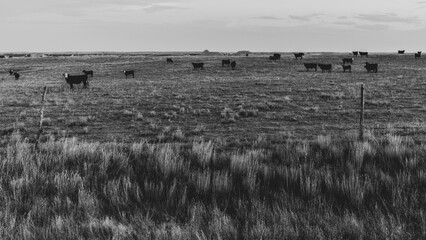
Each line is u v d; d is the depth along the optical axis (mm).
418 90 34469
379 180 7461
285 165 8828
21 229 5547
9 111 25750
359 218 5789
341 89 36031
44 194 7121
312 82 44156
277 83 43312
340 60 91188
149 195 7012
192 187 7395
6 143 15422
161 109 25984
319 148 11422
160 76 60156
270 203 6680
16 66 93938
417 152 9742
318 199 6582
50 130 18891
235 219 5902
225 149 13375
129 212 6266
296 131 17828
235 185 7566
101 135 17578
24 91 40562
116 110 25484
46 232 5367
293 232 5234
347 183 7102
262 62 86188
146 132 18125
